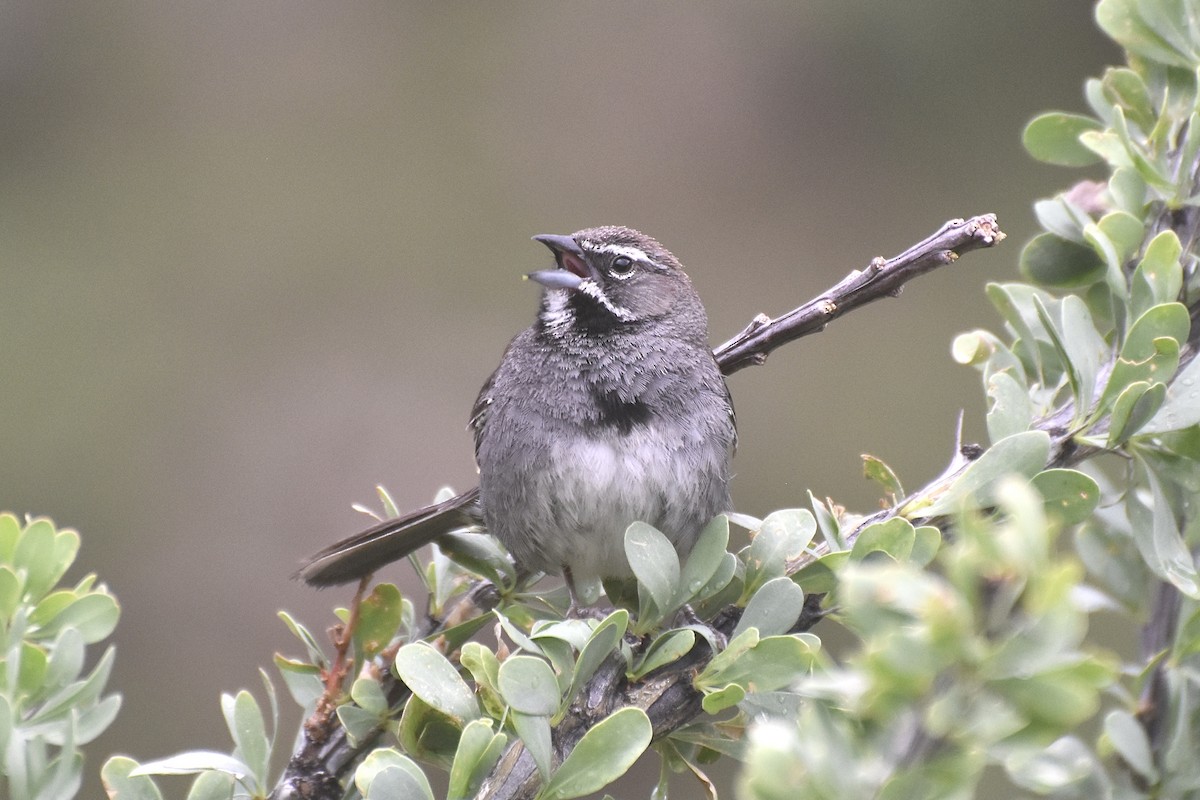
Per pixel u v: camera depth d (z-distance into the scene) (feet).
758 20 51.26
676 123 50.42
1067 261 18.52
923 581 8.01
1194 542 15.97
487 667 13.94
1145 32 18.06
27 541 16.08
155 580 41.65
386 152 49.78
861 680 8.39
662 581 15.53
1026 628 7.90
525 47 51.67
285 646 40.68
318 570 21.94
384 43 52.26
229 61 52.01
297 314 46.29
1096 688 8.18
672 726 15.02
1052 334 15.90
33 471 43.01
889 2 50.75
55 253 47.19
